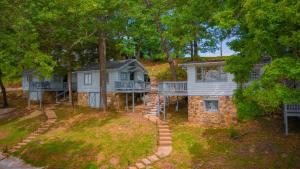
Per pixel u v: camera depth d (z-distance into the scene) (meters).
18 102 49.94
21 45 22.52
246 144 21.98
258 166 19.22
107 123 29.72
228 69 17.64
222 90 26.77
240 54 18.02
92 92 41.47
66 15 30.88
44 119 34.69
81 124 30.70
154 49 56.53
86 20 31.72
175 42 34.91
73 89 49.66
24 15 24.08
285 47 15.05
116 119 30.70
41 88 45.06
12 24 22.09
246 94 15.87
